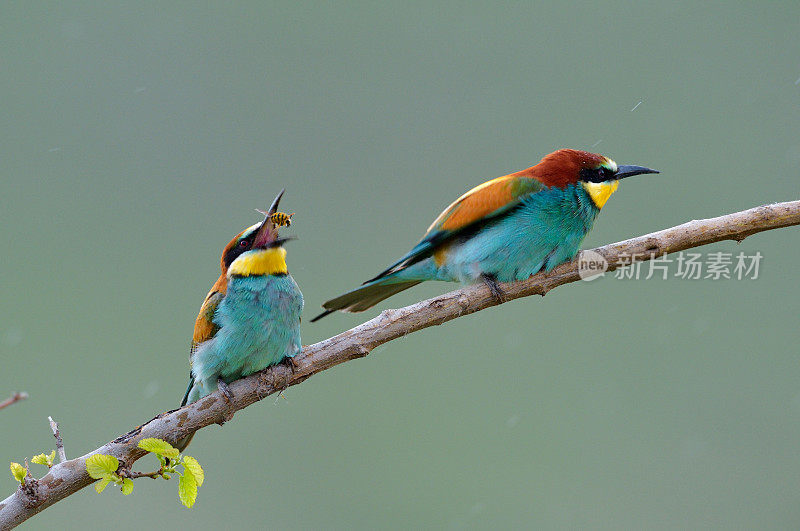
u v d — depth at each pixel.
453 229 8.16
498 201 8.04
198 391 8.02
